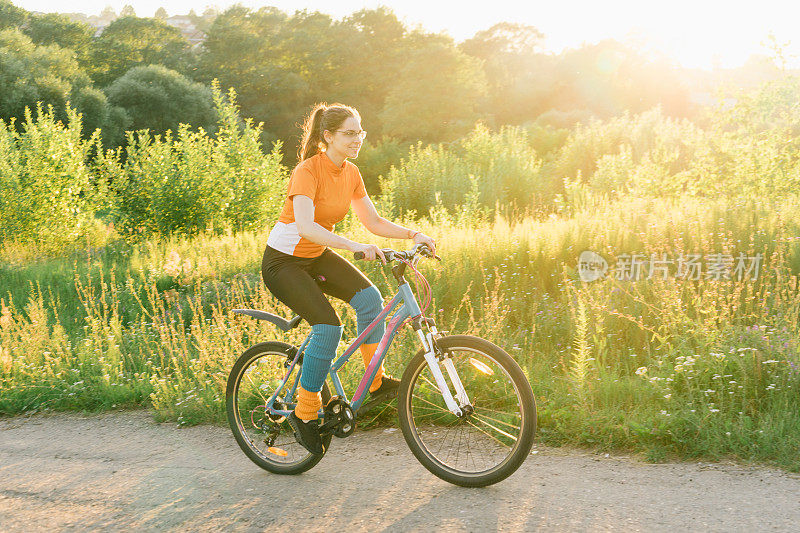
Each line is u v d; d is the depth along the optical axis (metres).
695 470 3.39
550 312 5.76
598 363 4.70
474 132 20.00
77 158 15.02
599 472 3.45
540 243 7.06
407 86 63.50
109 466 4.00
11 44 47.19
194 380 5.39
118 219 14.82
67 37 69.81
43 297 8.62
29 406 5.40
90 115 44.44
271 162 16.23
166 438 4.49
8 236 13.80
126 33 76.06
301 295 3.40
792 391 3.98
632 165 13.72
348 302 3.58
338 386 3.58
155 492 3.55
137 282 8.64
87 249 11.95
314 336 3.43
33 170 14.59
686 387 4.23
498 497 3.19
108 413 5.18
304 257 3.49
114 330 6.55
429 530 2.90
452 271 6.81
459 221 10.98
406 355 4.84
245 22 81.69
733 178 10.18
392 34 81.44
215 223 14.31
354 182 3.58
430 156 17.55
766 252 6.01
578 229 7.17
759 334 4.50
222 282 8.01
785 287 5.29
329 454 3.94
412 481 3.46
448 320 6.27
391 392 3.53
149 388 5.36
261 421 3.91
